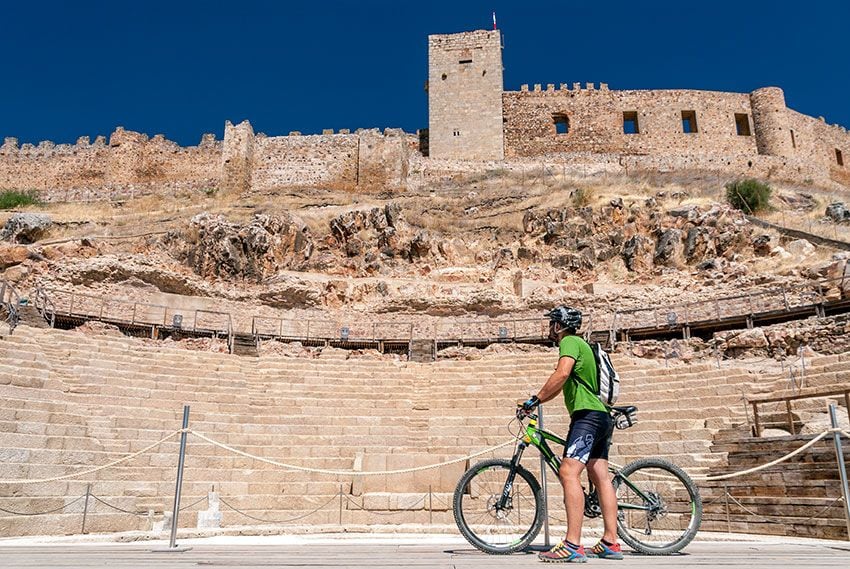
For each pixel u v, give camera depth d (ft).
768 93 207.41
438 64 203.31
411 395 71.41
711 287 103.30
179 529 38.11
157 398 61.62
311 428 60.18
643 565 17.62
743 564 17.76
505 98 208.95
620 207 125.70
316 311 106.32
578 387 20.92
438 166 186.60
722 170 194.08
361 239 124.16
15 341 65.41
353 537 34.58
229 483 46.70
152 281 101.91
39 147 199.72
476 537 21.88
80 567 17.13
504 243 126.93
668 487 35.70
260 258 112.16
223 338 96.84
